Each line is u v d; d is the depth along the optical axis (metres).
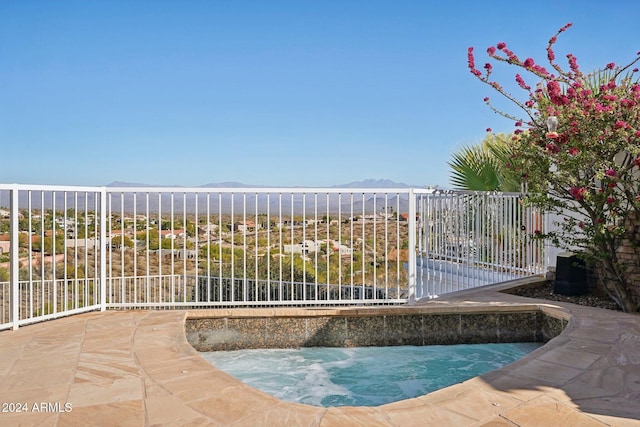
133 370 3.32
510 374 3.15
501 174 9.97
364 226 5.34
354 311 4.98
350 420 2.48
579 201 5.22
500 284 6.69
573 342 3.88
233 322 4.95
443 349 4.94
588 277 6.24
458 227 6.54
